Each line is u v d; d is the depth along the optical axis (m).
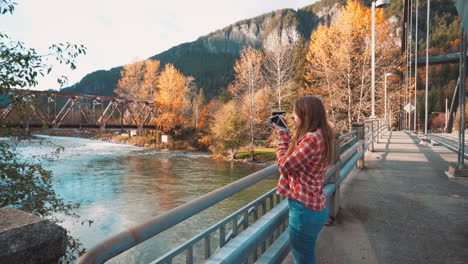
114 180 29.77
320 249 3.32
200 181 29.50
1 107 5.47
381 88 30.00
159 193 24.86
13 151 6.20
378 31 27.50
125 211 20.16
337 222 4.14
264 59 44.38
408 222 4.13
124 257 13.61
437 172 7.70
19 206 5.94
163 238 15.62
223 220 1.83
